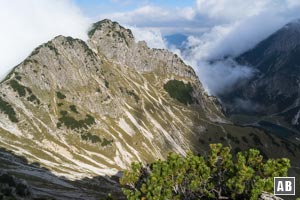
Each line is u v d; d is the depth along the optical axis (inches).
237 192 1385.3
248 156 1521.9
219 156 1561.3
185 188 1512.1
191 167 1520.7
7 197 3518.7
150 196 1398.9
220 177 1513.3
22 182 4411.9
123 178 1557.6
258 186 1332.4
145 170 1604.3
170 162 1521.9
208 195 1453.0
